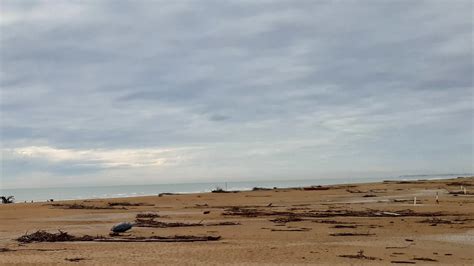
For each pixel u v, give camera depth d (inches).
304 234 941.8
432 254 706.8
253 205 1898.4
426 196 2183.8
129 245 796.0
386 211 1454.2
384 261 650.2
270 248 755.4
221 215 1416.1
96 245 797.9
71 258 669.3
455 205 1649.9
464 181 4037.9
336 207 1678.2
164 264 626.5
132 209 1763.0
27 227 1144.2
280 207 1749.5
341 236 910.4
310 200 2145.7
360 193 2608.3
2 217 1437.0
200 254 701.3
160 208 1798.7
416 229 1013.2
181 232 991.6
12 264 624.1
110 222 1259.8
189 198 2468.0
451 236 902.4
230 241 844.0
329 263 636.1
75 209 1772.9
